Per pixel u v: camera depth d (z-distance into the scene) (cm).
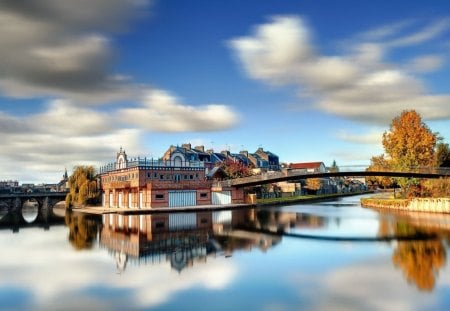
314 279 2609
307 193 15238
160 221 6134
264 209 8469
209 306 2142
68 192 11138
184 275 2747
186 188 8869
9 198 10144
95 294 2369
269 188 12681
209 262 3133
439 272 2723
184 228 5222
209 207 8350
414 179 8225
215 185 9338
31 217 8338
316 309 2075
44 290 2458
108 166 10238
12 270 2967
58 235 4947
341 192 18438
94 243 4194
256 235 4531
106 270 2925
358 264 2995
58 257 3450
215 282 2578
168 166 8688
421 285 2441
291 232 4741
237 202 9638
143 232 4906
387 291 2338
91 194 10325
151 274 2789
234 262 3125
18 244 4238
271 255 3375
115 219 6725
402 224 5262
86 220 6912
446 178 7338
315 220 6019
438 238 4072
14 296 2348
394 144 8431
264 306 2128
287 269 2878
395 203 7969
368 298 2223
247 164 14112
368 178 10481
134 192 8812
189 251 3594
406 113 8356
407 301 2166
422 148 8162
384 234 4431
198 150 13075
